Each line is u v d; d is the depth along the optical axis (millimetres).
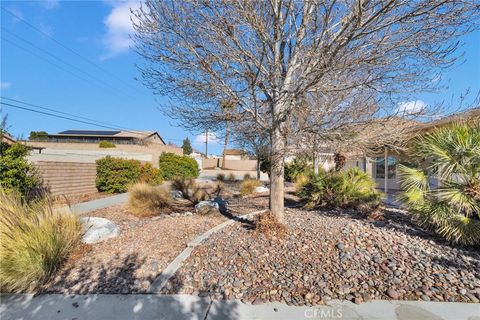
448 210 4359
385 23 3496
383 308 2770
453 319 2598
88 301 3004
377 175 12781
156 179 14906
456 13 3270
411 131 4906
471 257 3773
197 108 4949
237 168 39812
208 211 7090
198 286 3262
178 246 4516
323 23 3811
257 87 4168
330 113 4098
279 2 3902
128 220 6574
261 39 3900
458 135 4430
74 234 4258
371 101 4180
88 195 11188
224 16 3588
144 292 3166
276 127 4516
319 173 8266
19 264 3225
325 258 3760
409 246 4086
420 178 5035
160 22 4145
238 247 4203
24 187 6938
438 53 3537
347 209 6961
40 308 2900
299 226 5117
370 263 3607
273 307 2822
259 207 8203
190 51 4215
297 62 4402
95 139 34469
